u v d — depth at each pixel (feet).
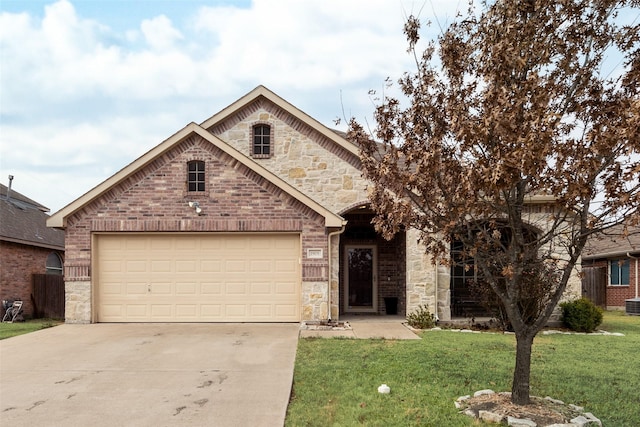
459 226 19.13
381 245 52.37
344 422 17.63
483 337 35.32
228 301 41.19
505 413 17.67
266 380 23.56
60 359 28.17
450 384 22.02
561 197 16.49
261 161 46.68
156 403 20.49
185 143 41.27
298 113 46.62
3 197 67.82
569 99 17.97
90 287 40.47
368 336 35.17
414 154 18.21
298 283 41.47
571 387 21.85
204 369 25.75
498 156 15.67
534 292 36.81
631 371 24.88
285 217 41.19
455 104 17.54
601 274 73.41
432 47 19.35
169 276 41.19
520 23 17.17
